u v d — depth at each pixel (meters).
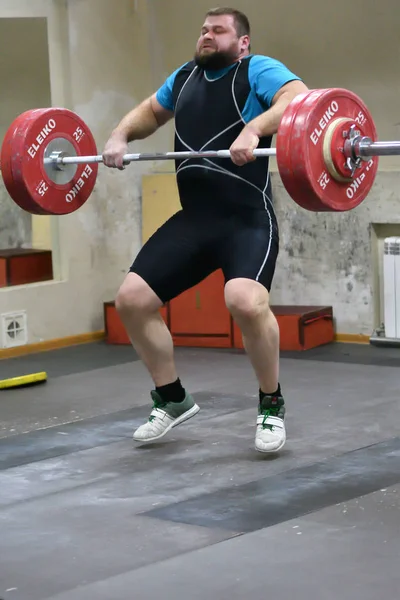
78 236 7.61
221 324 7.22
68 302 7.56
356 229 7.20
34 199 4.70
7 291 7.18
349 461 4.42
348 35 7.21
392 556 3.33
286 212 7.43
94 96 7.58
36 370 6.72
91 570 3.32
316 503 3.88
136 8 7.79
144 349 4.62
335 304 7.35
